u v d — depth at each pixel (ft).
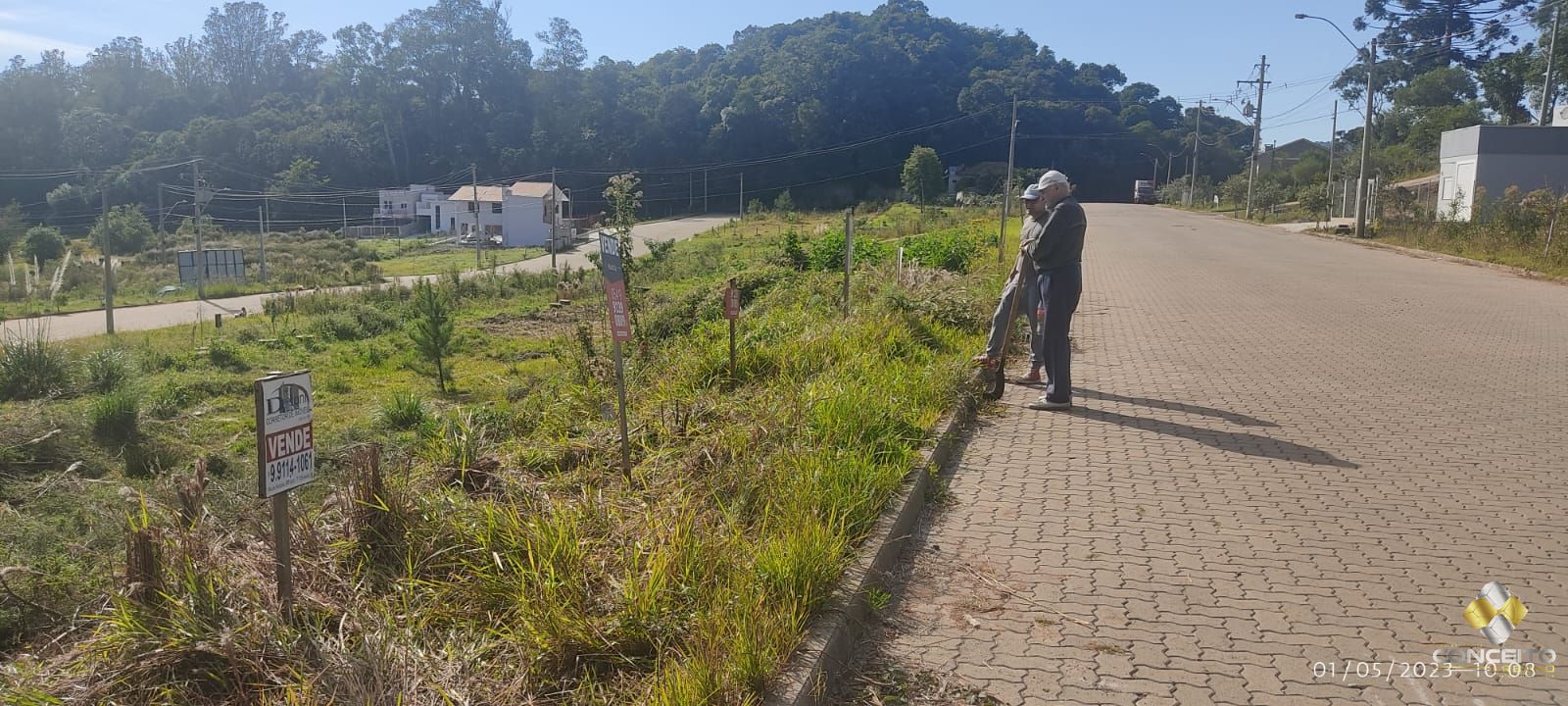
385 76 335.47
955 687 11.75
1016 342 34.53
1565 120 153.48
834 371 25.05
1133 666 12.24
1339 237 107.55
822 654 11.71
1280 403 26.53
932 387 23.89
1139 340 37.47
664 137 336.29
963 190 274.77
